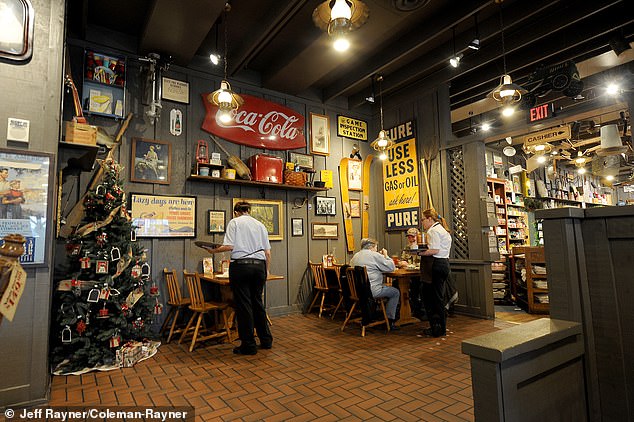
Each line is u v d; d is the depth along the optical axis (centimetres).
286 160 594
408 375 300
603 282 145
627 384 136
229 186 528
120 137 442
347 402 251
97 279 339
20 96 266
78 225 359
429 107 609
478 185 536
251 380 293
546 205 953
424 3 399
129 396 265
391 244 666
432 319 420
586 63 515
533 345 112
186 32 425
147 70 459
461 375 299
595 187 1205
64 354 326
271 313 549
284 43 502
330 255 595
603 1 386
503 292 664
